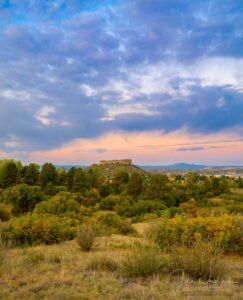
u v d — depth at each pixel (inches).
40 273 237.9
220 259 254.2
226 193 2495.1
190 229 423.5
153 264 235.5
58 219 805.2
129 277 231.5
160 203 1549.0
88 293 187.9
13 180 2250.2
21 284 208.1
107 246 428.5
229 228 417.4
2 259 278.5
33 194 1321.4
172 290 189.5
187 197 2001.7
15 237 457.4
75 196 1808.6
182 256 252.1
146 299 172.9
